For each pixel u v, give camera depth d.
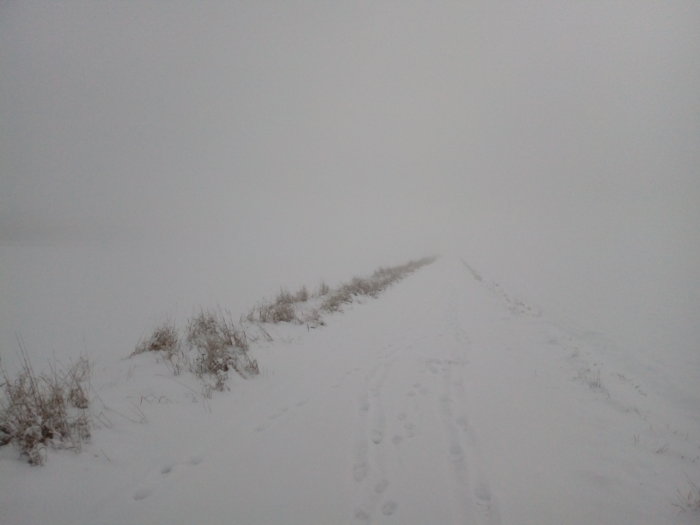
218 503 3.06
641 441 4.45
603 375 6.93
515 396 5.53
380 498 3.23
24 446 3.29
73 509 2.84
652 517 3.12
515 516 3.06
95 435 3.70
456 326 9.95
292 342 7.40
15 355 8.35
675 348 9.49
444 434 4.32
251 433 4.14
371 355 7.08
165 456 3.60
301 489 3.29
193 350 6.18
